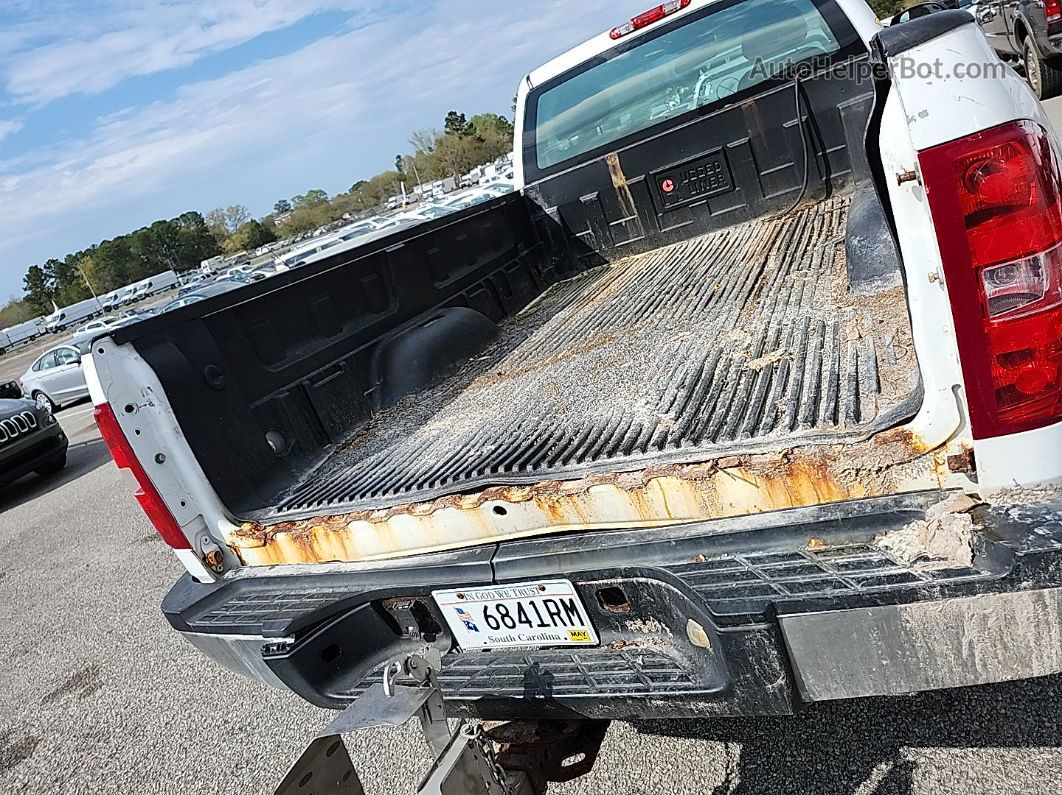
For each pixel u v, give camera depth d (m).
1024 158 1.32
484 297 3.79
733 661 1.50
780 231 3.58
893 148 1.41
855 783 2.03
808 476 1.56
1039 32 8.57
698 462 1.68
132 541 6.26
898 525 1.48
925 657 1.40
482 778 1.60
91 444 11.67
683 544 1.65
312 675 2.04
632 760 2.37
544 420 2.34
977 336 1.38
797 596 1.43
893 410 1.55
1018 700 2.11
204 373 2.37
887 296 2.26
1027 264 1.35
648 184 3.97
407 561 2.02
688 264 3.61
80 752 3.36
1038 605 1.30
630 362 2.61
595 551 1.73
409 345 3.17
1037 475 1.42
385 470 2.39
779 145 3.65
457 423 2.61
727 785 2.17
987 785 1.89
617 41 3.93
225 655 2.24
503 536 1.90
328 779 1.70
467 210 3.79
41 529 7.53
